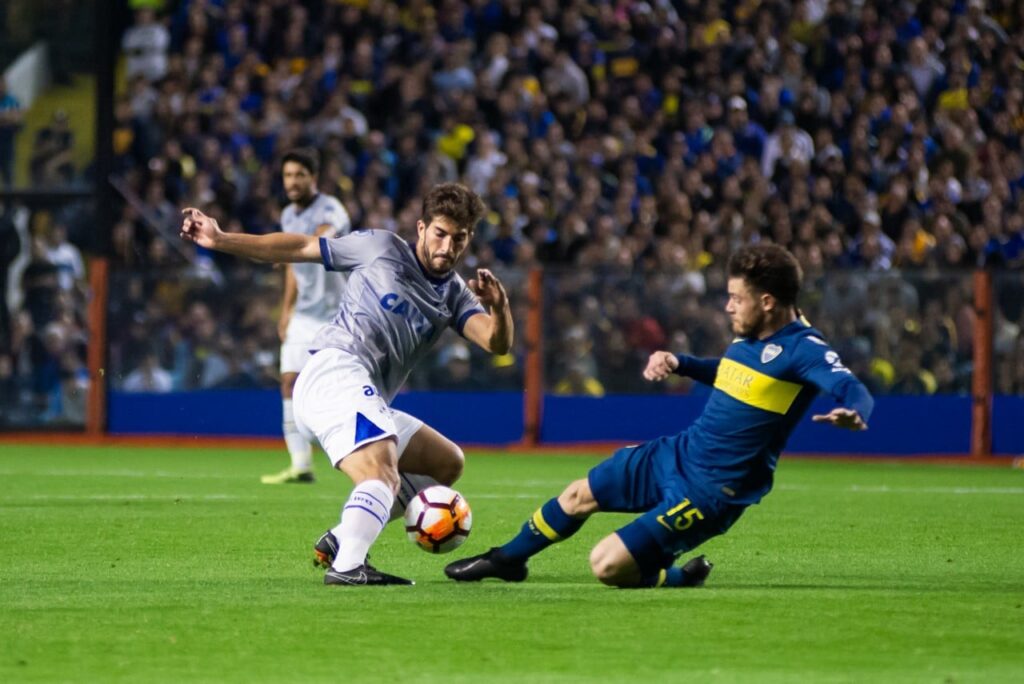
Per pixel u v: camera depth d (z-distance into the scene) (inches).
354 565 748.0
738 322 735.1
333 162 2298.2
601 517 1163.9
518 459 1882.4
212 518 1114.7
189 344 2076.8
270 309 2064.5
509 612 666.2
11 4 2196.1
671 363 753.0
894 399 1959.9
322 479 1526.8
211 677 527.2
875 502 1334.9
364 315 778.8
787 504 1309.1
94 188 2196.1
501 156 2342.5
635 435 2001.7
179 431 2079.2
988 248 2329.0
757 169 2292.1
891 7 2501.2
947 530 1095.0
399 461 796.6
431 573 831.1
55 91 2198.6
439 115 2406.5
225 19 2524.6
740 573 834.8
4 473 1567.4
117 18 2524.6
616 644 593.3
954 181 2364.7
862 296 1952.5
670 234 2231.8
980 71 2492.6
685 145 2358.5
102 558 879.7
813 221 2237.9
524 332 2018.9
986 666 555.2
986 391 1951.3
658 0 2524.6
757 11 2517.2
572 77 2427.4
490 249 2193.7
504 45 2429.9
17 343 2114.9
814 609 684.1
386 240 786.2
